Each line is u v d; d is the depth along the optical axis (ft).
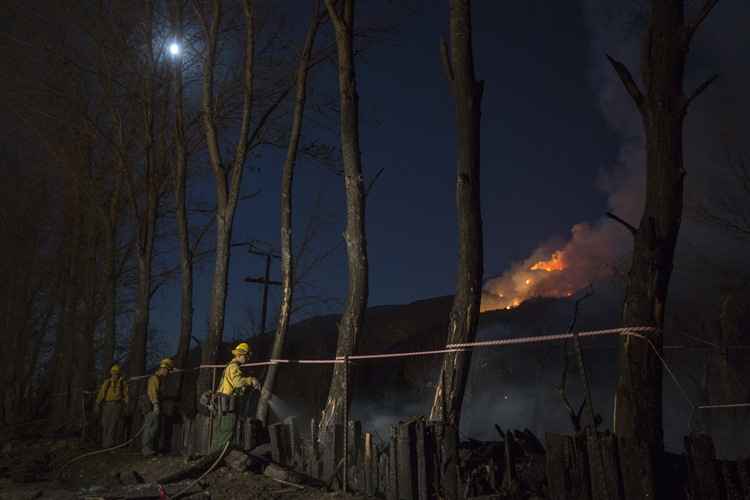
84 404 61.05
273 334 87.40
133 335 62.75
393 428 24.03
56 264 94.32
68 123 71.92
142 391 55.47
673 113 20.16
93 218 81.46
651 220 19.63
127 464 40.42
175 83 59.98
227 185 52.42
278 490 26.99
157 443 44.01
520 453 24.13
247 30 51.75
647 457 16.46
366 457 25.12
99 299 84.84
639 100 20.75
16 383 92.73
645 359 18.95
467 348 26.73
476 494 21.57
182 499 27.20
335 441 27.55
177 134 59.72
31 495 30.27
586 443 17.98
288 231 44.68
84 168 77.25
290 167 45.55
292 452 31.09
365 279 34.53
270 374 42.98
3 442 57.57
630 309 19.49
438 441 22.54
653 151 20.20
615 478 16.84
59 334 89.20
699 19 20.07
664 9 20.56
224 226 51.24
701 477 16.12
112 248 75.10
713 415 50.62
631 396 18.86
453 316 27.25
